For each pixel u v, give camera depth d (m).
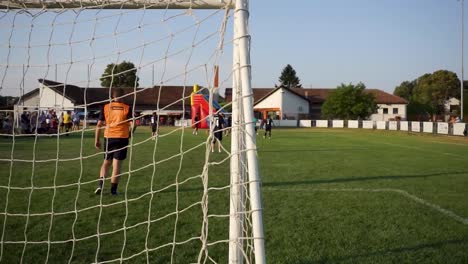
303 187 7.26
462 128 29.06
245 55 2.21
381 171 9.60
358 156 13.52
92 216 5.02
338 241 4.14
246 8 2.29
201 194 6.46
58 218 4.92
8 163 10.65
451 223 4.89
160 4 3.04
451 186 7.53
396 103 65.69
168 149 15.73
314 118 60.25
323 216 5.14
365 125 45.25
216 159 12.11
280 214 5.23
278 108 60.50
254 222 2.02
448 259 3.67
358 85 55.34
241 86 2.30
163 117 29.19
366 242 4.12
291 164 10.91
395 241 4.16
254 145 2.10
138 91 3.34
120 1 3.25
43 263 3.51
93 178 8.12
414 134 32.69
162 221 4.83
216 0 2.83
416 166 10.73
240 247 2.51
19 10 3.53
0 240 4.06
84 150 14.47
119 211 5.29
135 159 12.01
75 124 21.22
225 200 6.04
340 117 55.66
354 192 6.82
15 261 3.55
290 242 4.09
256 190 2.05
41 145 16.59
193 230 4.48
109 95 3.52
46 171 9.07
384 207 5.70
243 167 2.50
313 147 17.64
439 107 79.00
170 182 7.61
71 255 3.56
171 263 3.26
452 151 16.14
